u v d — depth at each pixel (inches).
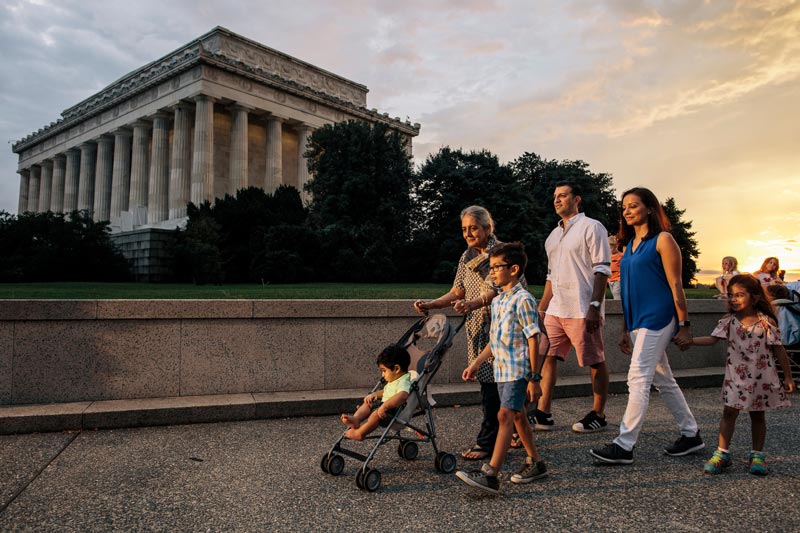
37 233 1443.2
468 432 265.6
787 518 160.6
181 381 304.2
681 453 223.6
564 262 257.1
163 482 190.7
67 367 285.4
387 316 346.0
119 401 287.4
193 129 2588.6
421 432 203.0
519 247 196.5
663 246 215.9
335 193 1720.0
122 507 167.5
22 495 177.2
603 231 247.4
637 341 219.9
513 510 166.9
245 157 2437.3
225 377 312.2
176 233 1541.6
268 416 291.3
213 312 307.9
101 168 2834.6
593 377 262.1
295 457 223.0
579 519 159.8
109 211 2842.0
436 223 1833.2
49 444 238.8
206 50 2288.4
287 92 2593.5
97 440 246.4
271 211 1628.9
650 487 187.2
